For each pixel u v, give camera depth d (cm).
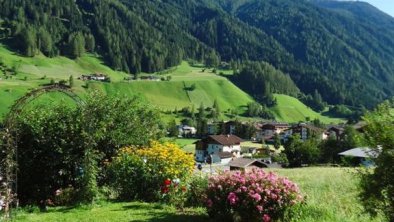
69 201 1602
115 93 2094
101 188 1706
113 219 1293
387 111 930
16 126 1530
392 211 914
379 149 927
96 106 1888
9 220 1302
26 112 1700
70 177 1698
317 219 1215
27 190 1639
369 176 930
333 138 8269
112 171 1684
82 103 1722
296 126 14825
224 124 16912
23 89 16650
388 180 899
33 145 1641
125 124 1977
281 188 1198
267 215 1170
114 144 1891
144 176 1598
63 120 1703
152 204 1520
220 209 1222
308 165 8006
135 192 1630
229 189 1214
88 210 1448
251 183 1198
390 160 890
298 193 1213
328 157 8006
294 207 1210
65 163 1661
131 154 1702
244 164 7438
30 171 1634
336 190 1812
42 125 1666
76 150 1692
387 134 895
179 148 1688
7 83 18150
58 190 1652
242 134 16688
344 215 1243
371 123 931
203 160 12356
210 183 1281
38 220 1303
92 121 1739
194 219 1282
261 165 7662
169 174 1559
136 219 1287
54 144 1638
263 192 1184
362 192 954
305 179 2541
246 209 1180
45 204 1603
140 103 2188
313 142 8138
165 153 1609
